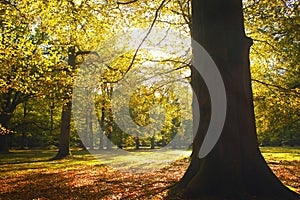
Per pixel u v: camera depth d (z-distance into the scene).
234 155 6.63
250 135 6.82
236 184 6.46
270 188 6.45
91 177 12.87
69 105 25.48
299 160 20.88
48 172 15.44
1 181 12.19
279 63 16.77
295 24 13.28
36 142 50.88
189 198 6.47
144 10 12.65
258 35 16.09
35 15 11.52
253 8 14.20
